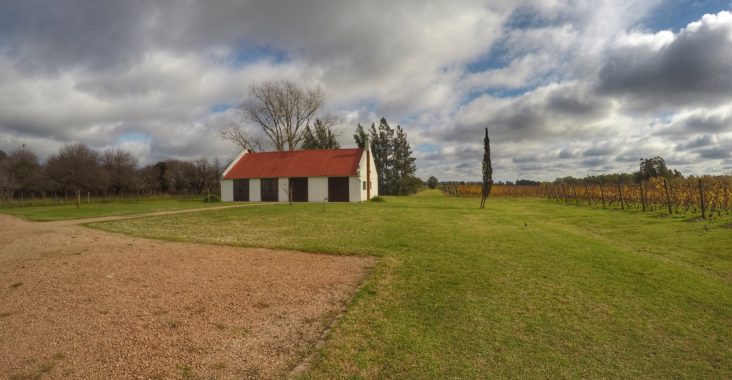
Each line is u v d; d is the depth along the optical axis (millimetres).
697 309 5512
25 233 12461
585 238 11320
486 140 25781
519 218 17109
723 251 9328
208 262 8031
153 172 55000
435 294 6031
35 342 4207
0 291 6000
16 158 42219
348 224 14648
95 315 5000
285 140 48375
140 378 3496
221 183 36469
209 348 4133
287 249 9555
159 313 5102
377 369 3793
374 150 58688
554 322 5016
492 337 4555
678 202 20234
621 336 4641
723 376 3818
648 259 8555
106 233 12336
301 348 4191
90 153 50594
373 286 6375
